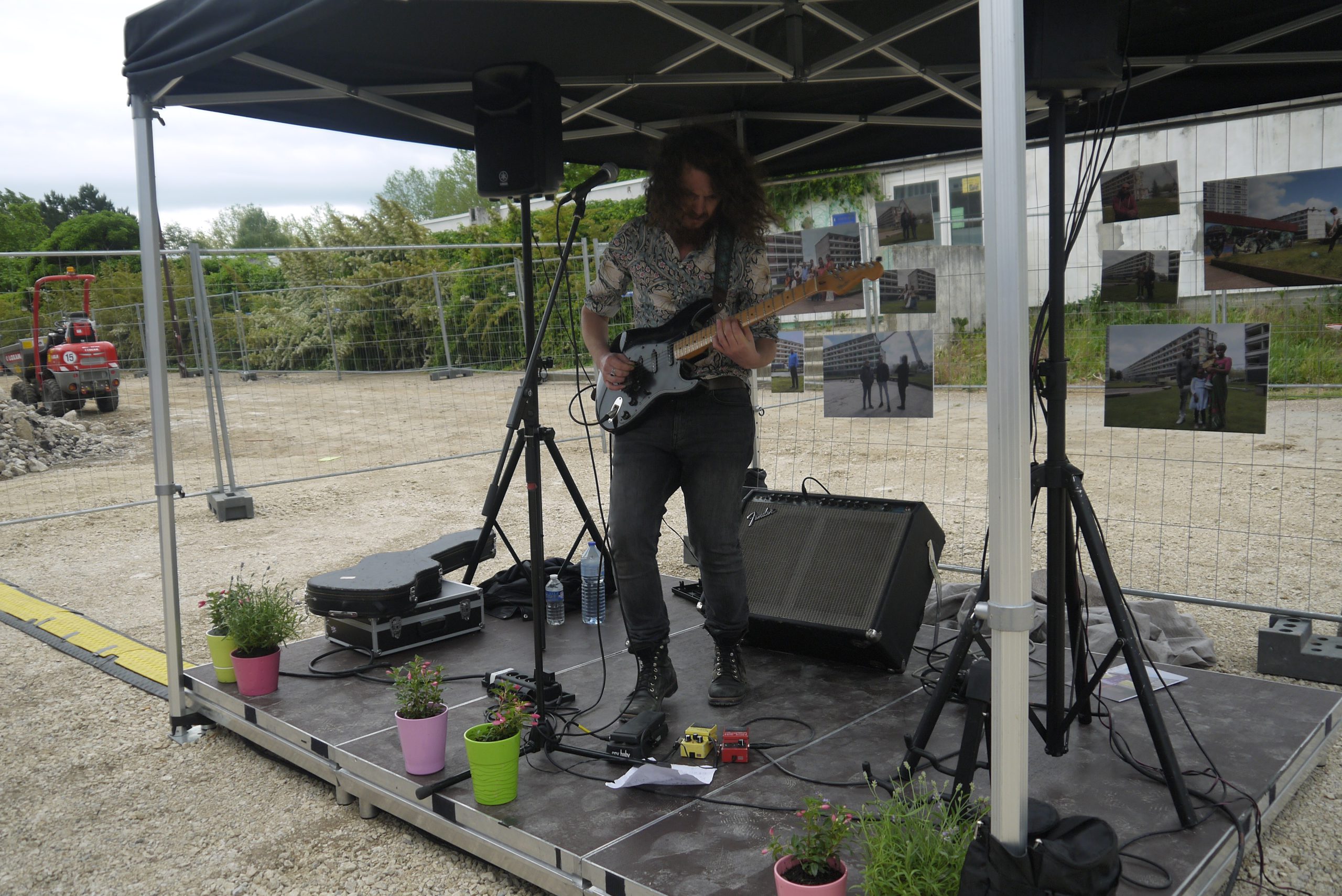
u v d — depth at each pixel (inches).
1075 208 92.9
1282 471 262.4
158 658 157.9
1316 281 126.7
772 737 102.7
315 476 311.7
